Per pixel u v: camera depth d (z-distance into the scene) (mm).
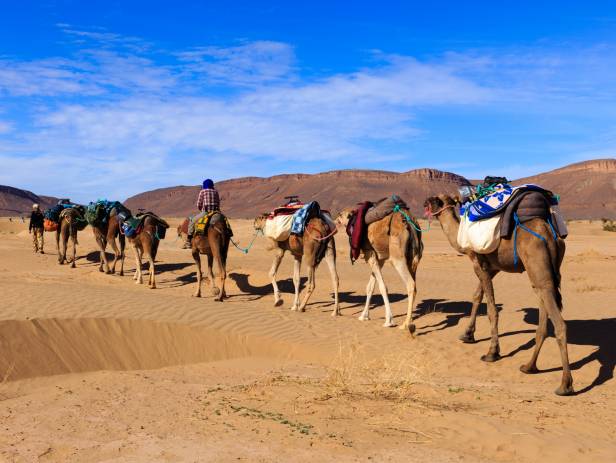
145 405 7031
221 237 15766
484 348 11000
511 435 5883
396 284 19844
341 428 6066
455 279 21938
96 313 10461
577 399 7656
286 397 7176
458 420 6289
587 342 10688
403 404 6883
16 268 21812
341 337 11852
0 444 5617
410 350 10875
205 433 5906
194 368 9883
